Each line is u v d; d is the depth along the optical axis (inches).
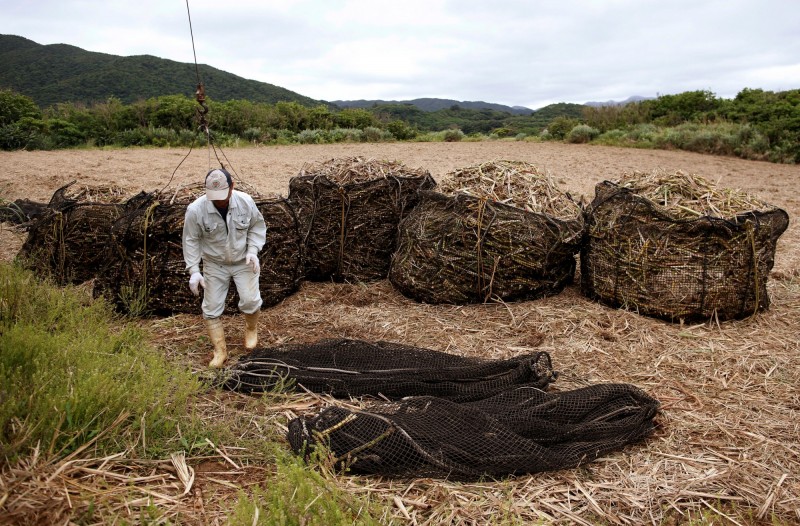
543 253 240.7
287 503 104.3
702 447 145.1
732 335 213.8
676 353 199.2
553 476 133.6
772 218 233.9
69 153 954.1
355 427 138.3
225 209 179.3
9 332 159.2
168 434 140.7
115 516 108.7
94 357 160.4
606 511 122.0
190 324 225.1
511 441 133.8
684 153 1006.4
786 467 136.4
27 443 120.8
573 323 223.5
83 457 125.6
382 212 279.6
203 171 696.4
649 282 226.7
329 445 131.0
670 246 222.7
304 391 173.2
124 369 158.6
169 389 151.1
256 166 766.5
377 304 250.2
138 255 229.5
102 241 268.4
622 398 159.0
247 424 152.5
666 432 152.1
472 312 236.2
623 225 233.8
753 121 1099.9
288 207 255.8
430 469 130.3
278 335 219.3
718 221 217.8
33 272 250.5
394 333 219.1
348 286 275.0
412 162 842.2
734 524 118.6
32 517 104.8
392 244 283.6
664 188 237.9
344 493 116.8
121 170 689.6
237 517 99.9
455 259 240.1
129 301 228.2
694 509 123.3
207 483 127.0
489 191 249.3
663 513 121.0
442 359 186.9
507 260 238.1
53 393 134.5
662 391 174.2
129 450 130.7
